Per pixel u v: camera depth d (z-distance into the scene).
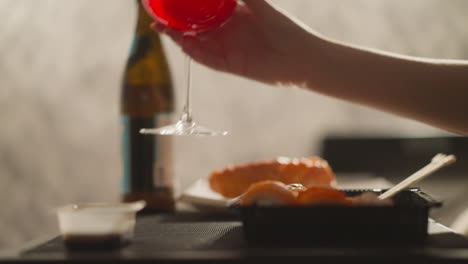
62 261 1.04
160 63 1.55
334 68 1.36
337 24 3.03
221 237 1.14
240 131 3.02
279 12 1.37
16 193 3.05
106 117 3.03
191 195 1.44
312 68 1.37
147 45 1.56
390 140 2.28
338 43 1.37
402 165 2.26
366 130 2.98
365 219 1.09
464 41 2.99
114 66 3.02
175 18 1.37
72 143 3.04
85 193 3.04
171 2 1.35
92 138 3.03
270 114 3.01
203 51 1.44
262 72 1.42
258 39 1.40
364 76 1.35
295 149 3.01
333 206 1.09
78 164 3.04
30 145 3.04
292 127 3.01
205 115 3.01
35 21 3.04
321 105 3.00
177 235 1.15
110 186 3.04
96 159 3.04
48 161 3.04
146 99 1.52
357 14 3.02
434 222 1.20
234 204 1.11
